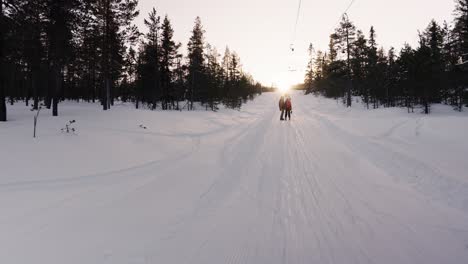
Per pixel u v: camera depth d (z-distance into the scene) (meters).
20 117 14.30
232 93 43.97
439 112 27.28
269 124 18.69
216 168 7.55
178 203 5.04
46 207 4.71
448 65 32.12
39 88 28.25
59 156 7.42
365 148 9.80
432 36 37.09
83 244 3.57
